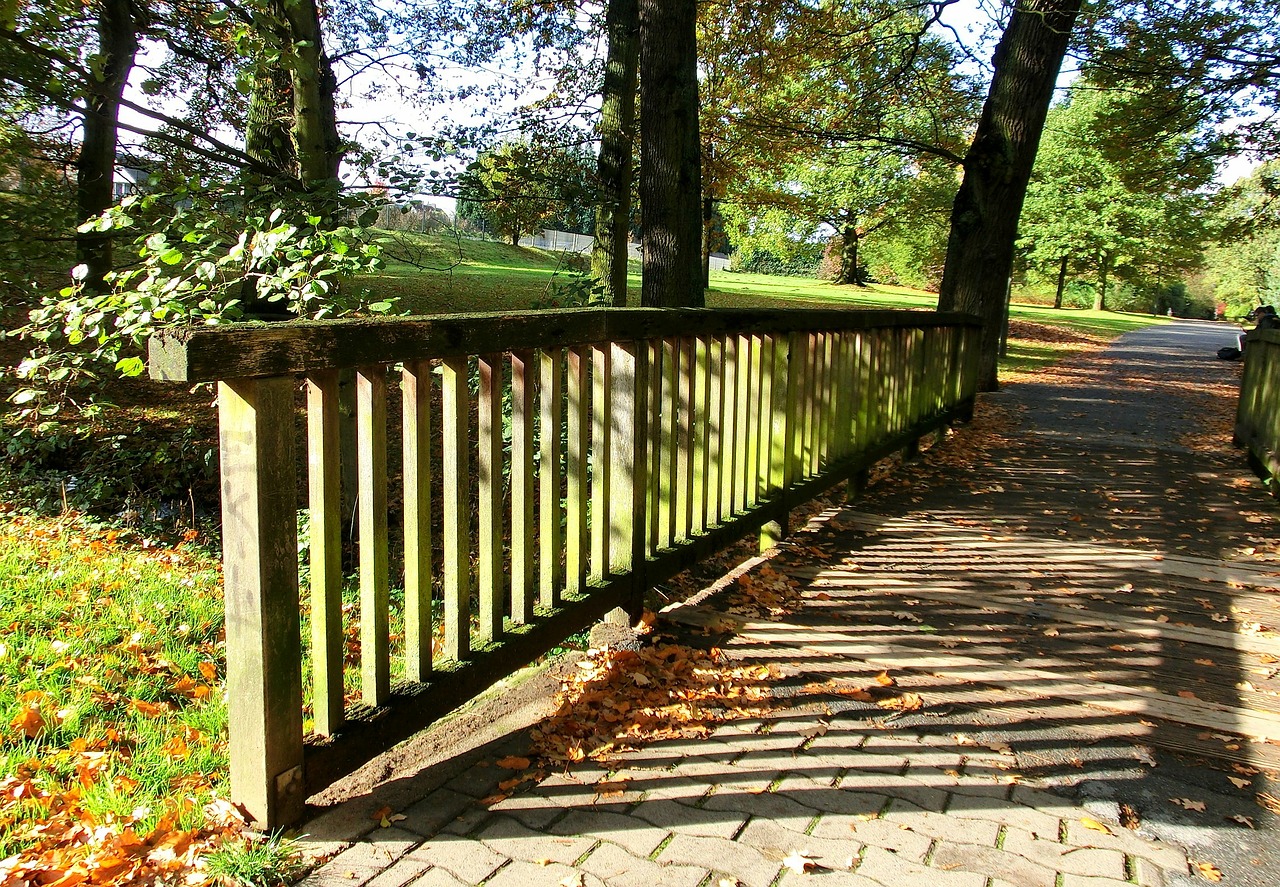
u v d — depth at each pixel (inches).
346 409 253.8
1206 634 157.4
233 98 319.0
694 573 210.2
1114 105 613.3
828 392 224.8
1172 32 547.8
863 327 245.8
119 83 257.3
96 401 281.7
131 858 81.9
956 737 116.4
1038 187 1603.1
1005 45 480.4
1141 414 482.6
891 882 85.0
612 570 139.9
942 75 637.3
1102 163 1461.6
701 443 161.5
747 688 129.2
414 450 96.3
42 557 194.2
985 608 168.6
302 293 169.2
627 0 403.2
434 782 100.1
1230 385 691.4
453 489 102.7
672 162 309.1
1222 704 129.3
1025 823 96.6
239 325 75.7
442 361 99.7
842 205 1362.0
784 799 99.3
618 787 100.3
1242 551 211.5
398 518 293.3
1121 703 129.0
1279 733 120.4
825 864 87.4
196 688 125.6
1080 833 95.0
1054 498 266.7
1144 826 97.3
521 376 113.5
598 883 83.0
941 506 252.2
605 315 127.7
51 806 91.1
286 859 83.3
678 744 111.7
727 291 1249.4
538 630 117.7
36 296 260.8
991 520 237.5
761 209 1054.4
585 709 119.3
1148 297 2418.8
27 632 144.2
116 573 182.4
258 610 80.4
